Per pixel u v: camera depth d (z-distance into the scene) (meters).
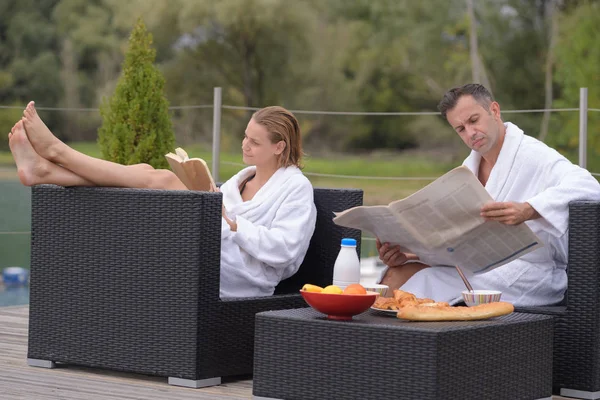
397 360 3.27
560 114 30.03
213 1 31.44
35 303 4.35
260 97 32.84
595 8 29.48
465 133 4.35
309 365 3.47
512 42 31.16
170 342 4.00
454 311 3.55
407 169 32.88
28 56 34.75
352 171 33.03
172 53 32.62
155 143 6.85
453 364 3.28
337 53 32.94
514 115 30.80
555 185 4.24
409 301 3.72
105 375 4.20
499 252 3.95
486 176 4.54
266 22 31.81
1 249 11.77
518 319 3.68
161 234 4.00
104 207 4.14
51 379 4.07
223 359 4.07
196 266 3.93
